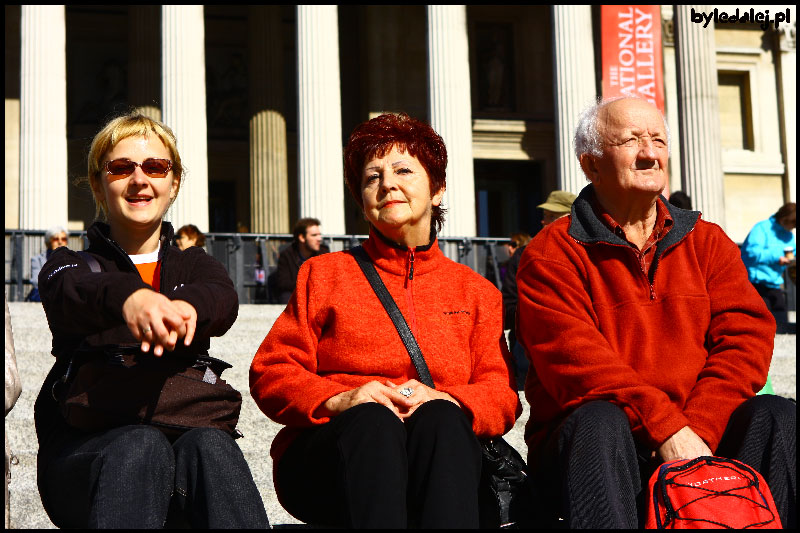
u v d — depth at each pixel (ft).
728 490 12.14
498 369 14.33
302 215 86.89
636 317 14.60
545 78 111.55
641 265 14.83
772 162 108.68
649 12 76.54
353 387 13.89
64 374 13.00
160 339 11.48
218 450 11.75
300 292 14.58
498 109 110.73
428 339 14.28
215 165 110.32
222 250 71.61
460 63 90.38
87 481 11.69
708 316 14.76
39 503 17.46
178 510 11.89
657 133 15.28
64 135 85.46
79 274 12.46
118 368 12.40
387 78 108.88
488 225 112.47
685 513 12.01
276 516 18.31
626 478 12.67
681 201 33.32
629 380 13.74
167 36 86.53
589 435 12.66
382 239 14.84
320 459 12.60
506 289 28.91
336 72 89.76
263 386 13.73
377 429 11.79
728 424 13.80
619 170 15.17
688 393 14.28
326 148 87.61
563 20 89.71
